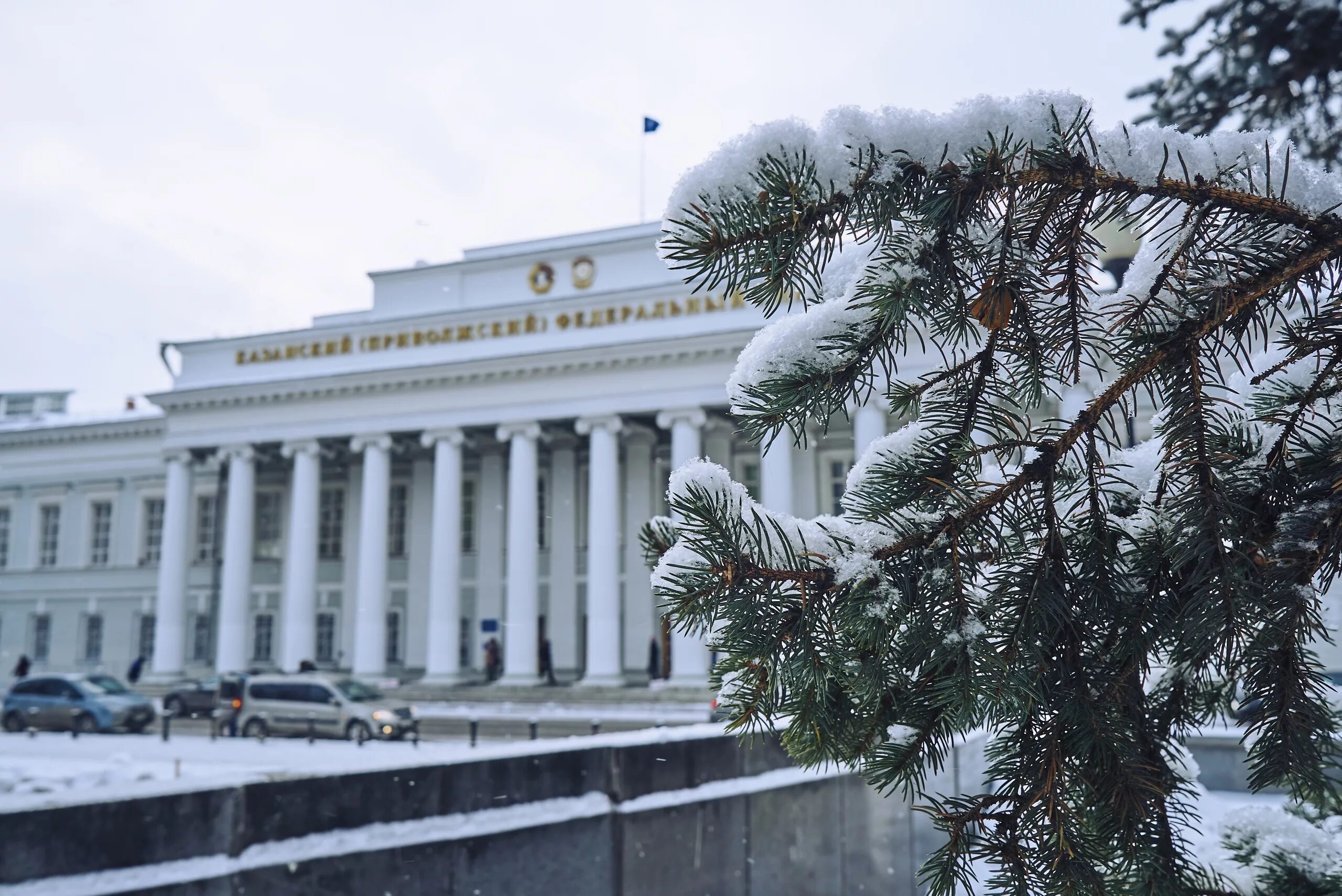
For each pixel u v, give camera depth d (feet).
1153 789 4.65
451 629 109.60
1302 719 4.76
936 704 4.72
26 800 14.10
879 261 4.82
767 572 4.51
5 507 144.05
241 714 79.10
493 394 110.42
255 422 120.06
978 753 25.02
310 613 115.03
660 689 97.25
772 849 22.18
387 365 115.03
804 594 4.51
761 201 4.45
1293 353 5.13
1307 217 5.00
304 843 16.40
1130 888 5.01
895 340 4.95
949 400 5.08
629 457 115.34
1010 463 5.09
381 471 114.32
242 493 119.96
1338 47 24.72
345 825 16.87
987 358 5.03
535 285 113.19
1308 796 5.08
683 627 4.58
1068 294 4.99
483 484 122.21
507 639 106.63
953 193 4.59
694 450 102.47
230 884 15.42
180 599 122.01
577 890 18.98
